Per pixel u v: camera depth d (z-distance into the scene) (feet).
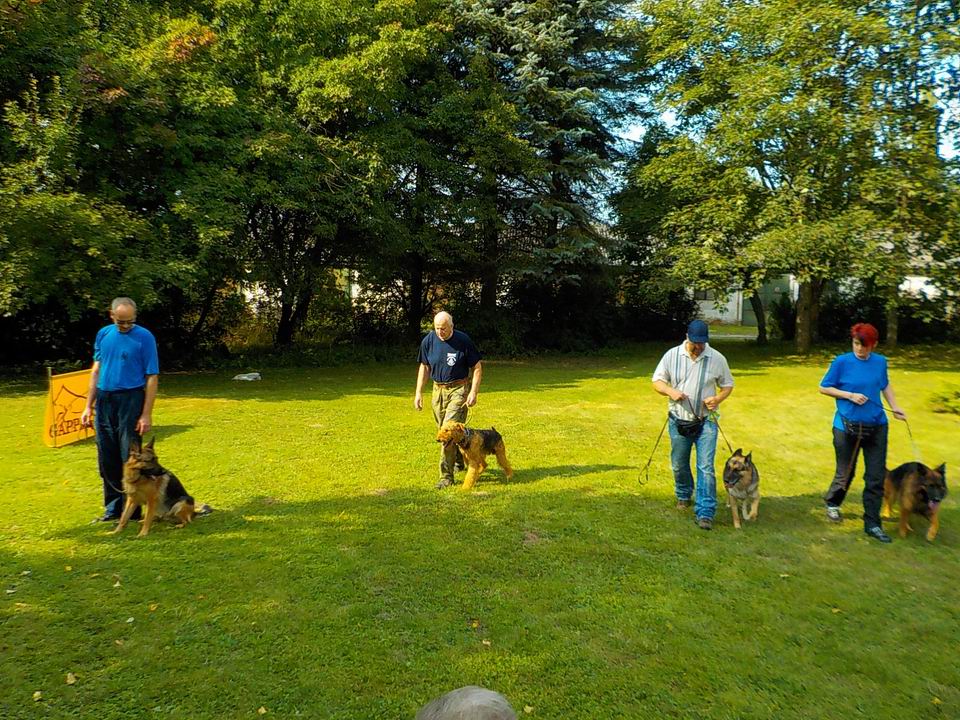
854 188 53.88
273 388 42.32
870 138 52.39
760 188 58.80
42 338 49.14
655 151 72.43
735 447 28.96
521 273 64.80
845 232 51.13
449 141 61.72
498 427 31.83
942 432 31.83
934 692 11.26
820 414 36.37
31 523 17.69
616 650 12.25
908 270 54.08
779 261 54.49
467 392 24.20
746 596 14.53
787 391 44.42
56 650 11.68
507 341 67.00
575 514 19.45
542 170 61.87
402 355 61.52
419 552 16.39
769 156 58.54
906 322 75.05
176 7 48.44
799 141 55.72
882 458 18.35
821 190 55.06
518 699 10.74
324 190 50.65
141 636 12.23
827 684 11.41
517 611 13.58
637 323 83.87
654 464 25.49
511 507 19.93
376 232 54.08
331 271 61.98
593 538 17.70
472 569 15.52
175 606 13.35
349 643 12.21
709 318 122.21
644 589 14.71
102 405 17.28
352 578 14.84
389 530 17.85
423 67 60.85
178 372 49.52
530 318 73.82
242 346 62.03
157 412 33.35
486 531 17.92
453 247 61.21
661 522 19.04
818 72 54.60
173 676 11.06
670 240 70.18
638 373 53.72
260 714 10.23
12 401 35.55
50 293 37.11
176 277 40.01
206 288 50.14
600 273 70.85
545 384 46.93
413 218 58.49
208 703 10.44
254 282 54.80
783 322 86.79
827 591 14.83
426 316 72.79
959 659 12.25
